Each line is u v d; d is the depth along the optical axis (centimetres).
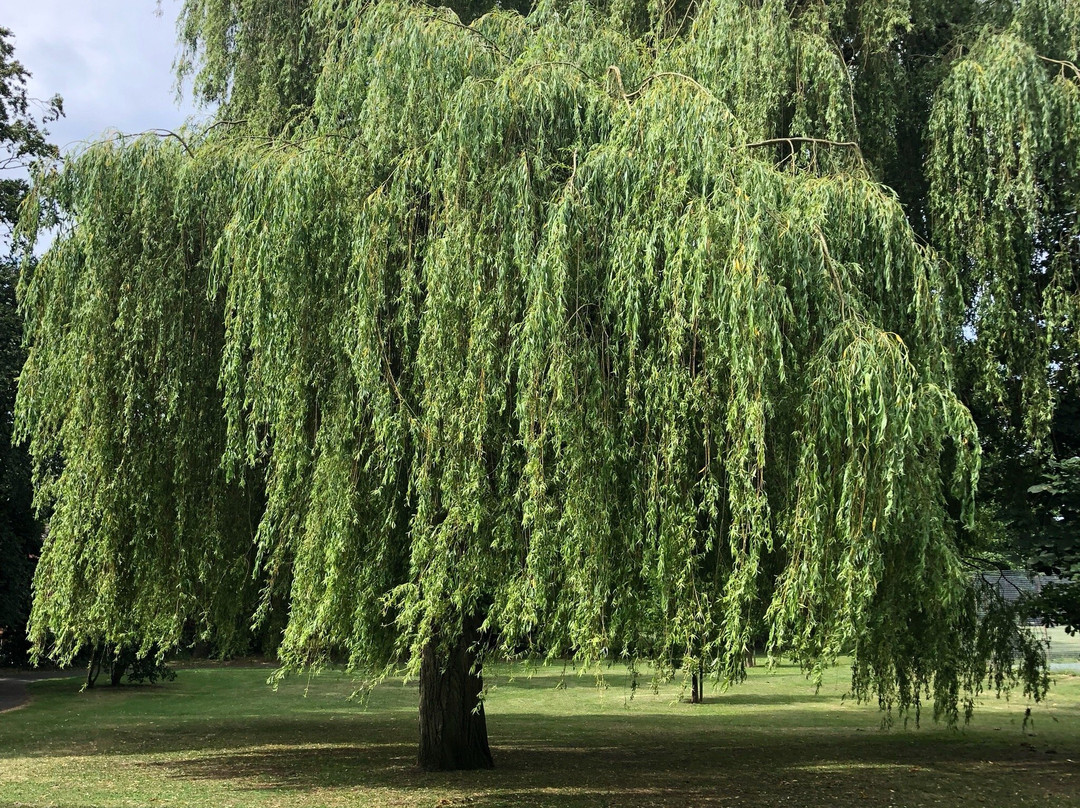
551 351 695
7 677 2931
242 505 973
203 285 907
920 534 687
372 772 1191
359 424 786
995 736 1591
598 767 1216
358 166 830
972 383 988
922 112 1088
